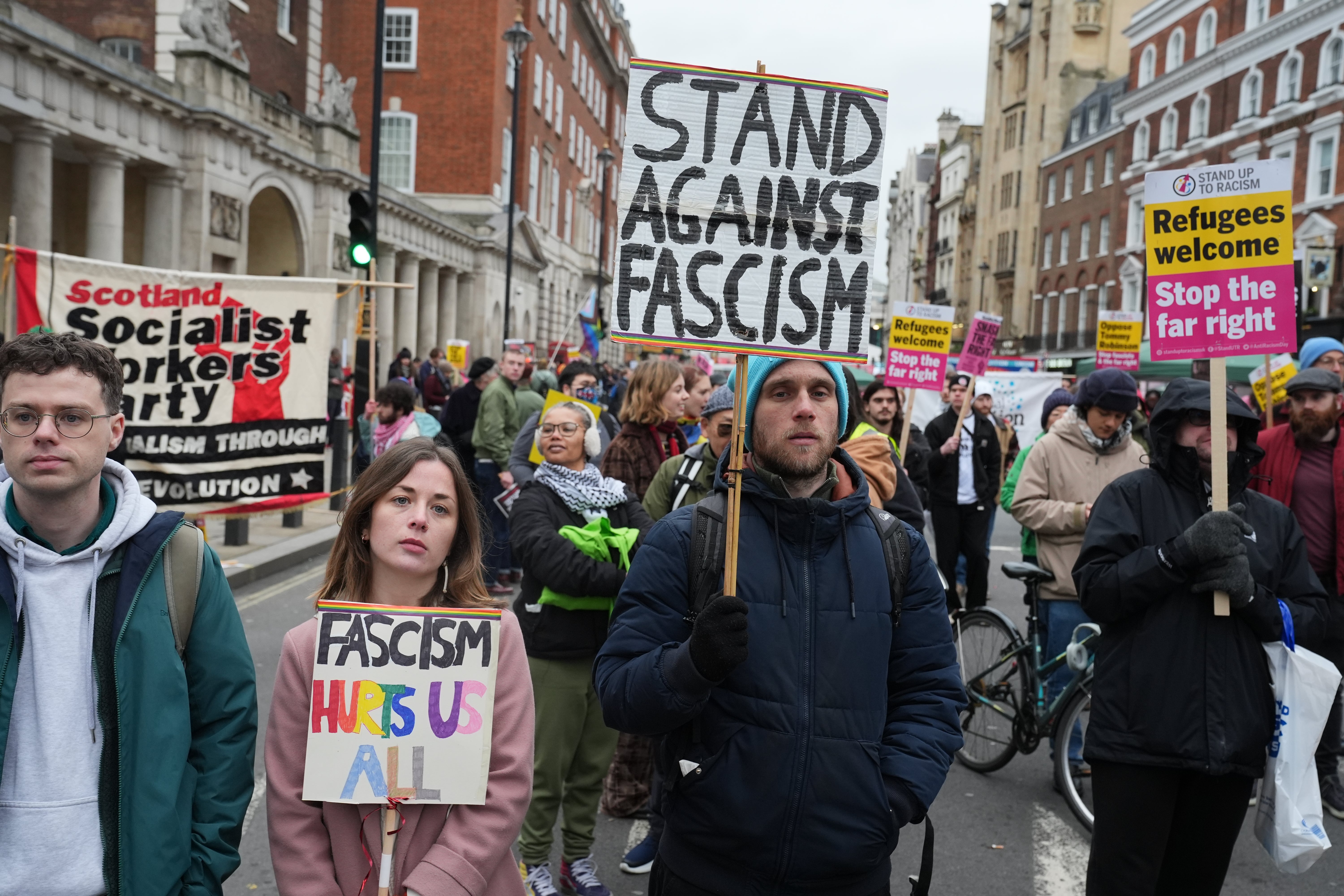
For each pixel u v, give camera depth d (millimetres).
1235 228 3615
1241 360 20484
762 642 2373
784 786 2311
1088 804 5027
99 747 2133
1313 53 33625
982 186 67125
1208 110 39875
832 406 2549
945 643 2549
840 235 2592
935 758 2418
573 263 59750
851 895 2371
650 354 20734
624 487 4242
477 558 2496
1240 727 3211
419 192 40906
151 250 20141
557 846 4539
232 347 7500
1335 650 5098
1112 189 48562
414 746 2273
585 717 4020
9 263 6820
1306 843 3195
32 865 2062
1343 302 27906
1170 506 3434
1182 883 3424
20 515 2180
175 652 2199
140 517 2211
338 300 25516
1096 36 56500
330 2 40562
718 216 2566
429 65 40688
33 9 25344
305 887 2213
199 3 20500
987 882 4277
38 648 2117
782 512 2457
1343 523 5039
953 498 8578
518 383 10469
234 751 2254
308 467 7719
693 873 2410
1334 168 32562
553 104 52656
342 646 2295
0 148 19000
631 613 2498
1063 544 5383
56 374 2102
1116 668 3359
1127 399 5305
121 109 18281
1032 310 58812
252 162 22531
